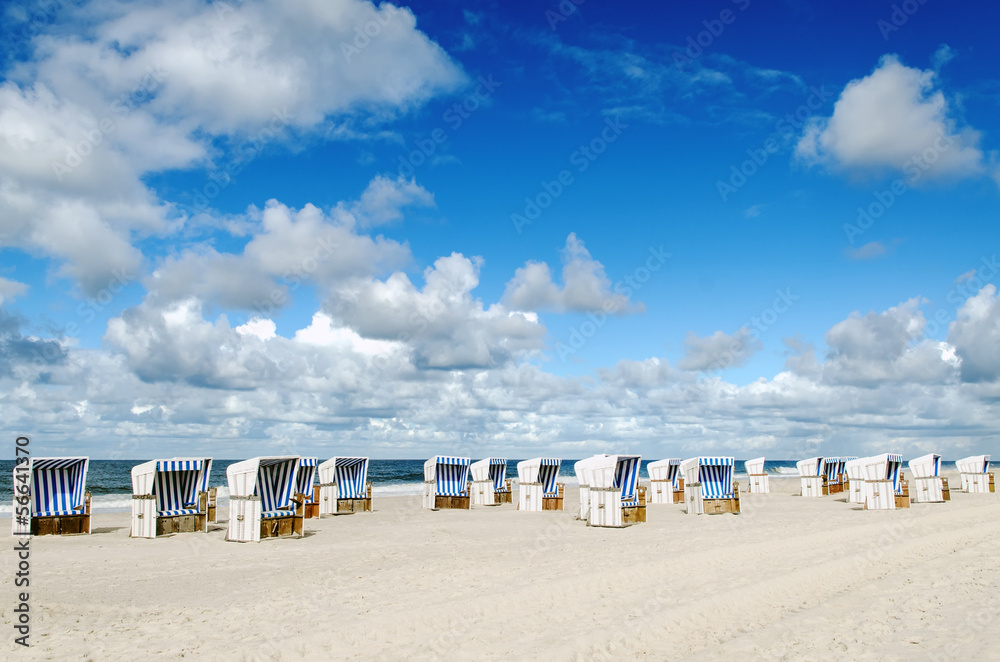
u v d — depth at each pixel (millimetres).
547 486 24453
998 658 6430
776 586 9602
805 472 29438
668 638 7344
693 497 21234
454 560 12305
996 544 13555
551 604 8750
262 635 7355
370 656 6695
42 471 16062
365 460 23219
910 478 46812
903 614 8219
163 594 9570
